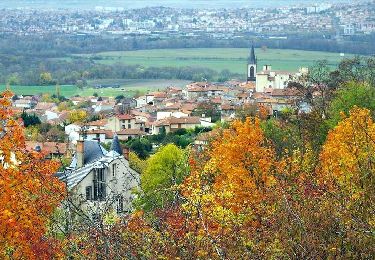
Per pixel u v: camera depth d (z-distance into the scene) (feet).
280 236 98.27
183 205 106.63
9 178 100.42
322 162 156.25
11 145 104.37
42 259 98.73
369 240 94.94
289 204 102.94
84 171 250.16
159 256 93.81
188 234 96.68
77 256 93.50
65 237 101.04
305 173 147.74
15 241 96.99
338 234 96.84
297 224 98.99
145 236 96.99
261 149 177.58
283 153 201.57
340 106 296.71
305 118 277.44
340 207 101.14
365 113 168.45
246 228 107.24
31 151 108.58
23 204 99.50
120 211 119.55
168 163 264.52
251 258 94.53
